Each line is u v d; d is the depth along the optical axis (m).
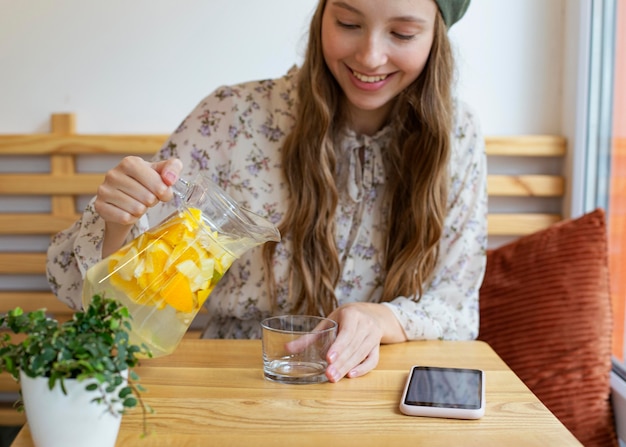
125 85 1.95
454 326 1.37
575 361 1.59
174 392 0.99
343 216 1.43
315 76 1.36
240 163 1.44
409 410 0.93
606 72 1.88
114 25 1.94
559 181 1.96
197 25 1.94
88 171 1.97
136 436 0.86
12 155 1.95
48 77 1.95
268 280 1.41
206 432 0.87
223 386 1.01
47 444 0.77
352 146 1.42
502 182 1.95
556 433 0.89
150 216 1.38
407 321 1.26
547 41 1.97
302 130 1.39
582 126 1.90
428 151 1.40
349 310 1.16
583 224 1.70
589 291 1.63
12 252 1.98
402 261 1.40
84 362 0.74
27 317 0.78
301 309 1.43
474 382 1.02
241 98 1.47
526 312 1.64
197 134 1.46
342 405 0.96
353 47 1.27
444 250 1.49
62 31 1.93
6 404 1.97
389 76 1.32
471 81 1.98
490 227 1.96
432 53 1.37
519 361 1.61
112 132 1.96
